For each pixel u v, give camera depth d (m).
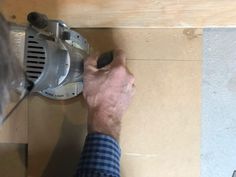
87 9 0.96
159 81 0.95
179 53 0.95
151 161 0.95
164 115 0.95
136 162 0.96
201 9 0.93
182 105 0.95
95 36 0.97
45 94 0.96
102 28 0.97
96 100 0.88
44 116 0.98
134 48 0.96
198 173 0.94
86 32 0.97
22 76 0.56
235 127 0.94
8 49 0.45
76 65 0.87
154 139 0.95
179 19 0.94
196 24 0.94
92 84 0.88
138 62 0.96
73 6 0.96
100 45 0.97
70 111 0.98
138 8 0.94
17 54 0.70
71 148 0.97
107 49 0.97
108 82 0.87
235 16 0.92
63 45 0.83
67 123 0.98
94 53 0.95
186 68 0.95
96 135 0.85
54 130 0.98
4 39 0.45
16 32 0.71
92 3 0.95
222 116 0.94
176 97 0.95
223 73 0.94
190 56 0.95
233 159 0.94
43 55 0.74
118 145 0.88
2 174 0.99
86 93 0.89
